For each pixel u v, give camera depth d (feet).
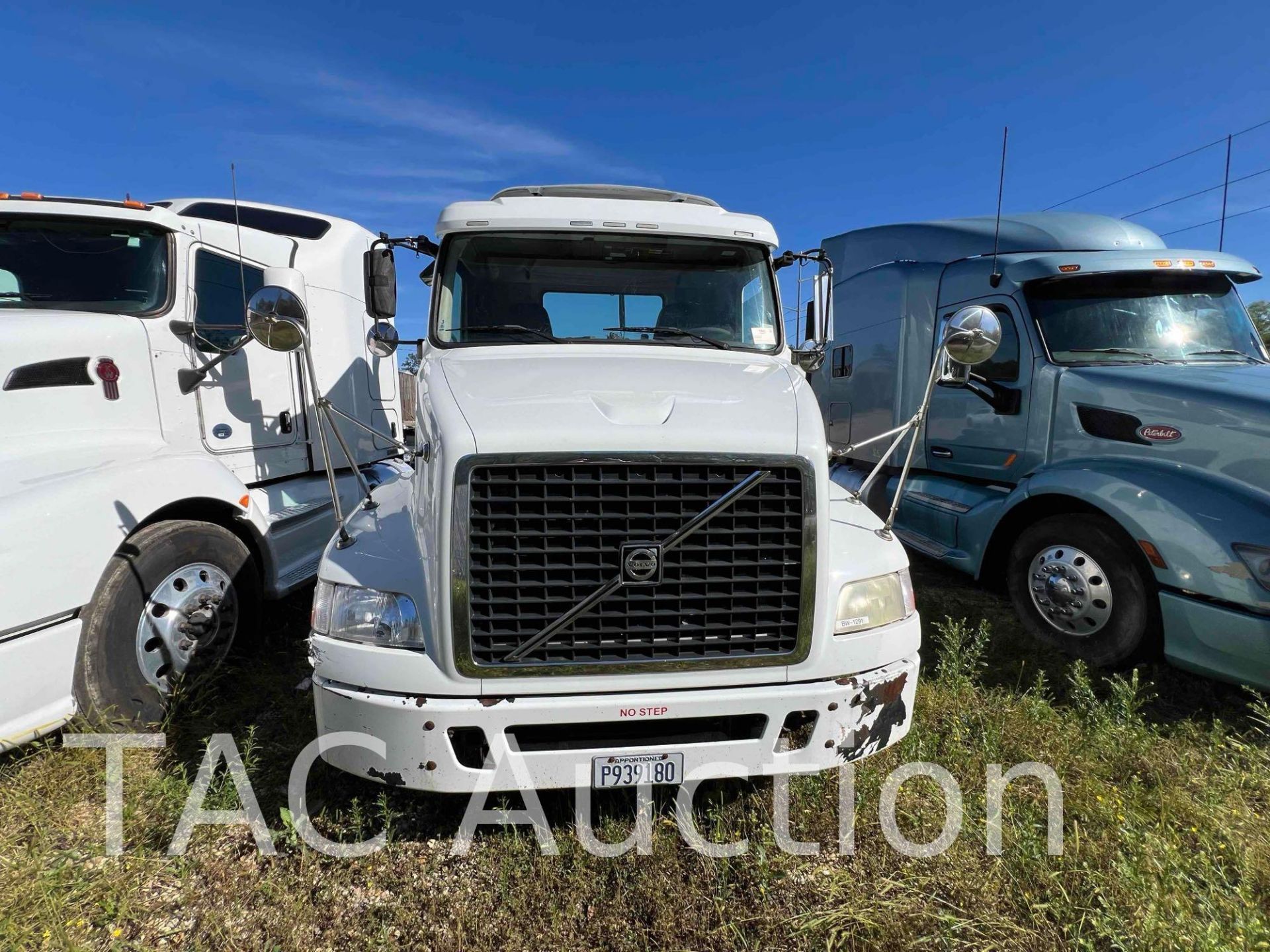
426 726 7.39
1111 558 12.87
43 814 8.47
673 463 7.54
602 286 11.77
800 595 7.84
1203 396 12.22
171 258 13.24
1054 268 15.31
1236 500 11.35
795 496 7.79
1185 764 9.95
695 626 7.74
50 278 12.56
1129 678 12.65
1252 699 12.07
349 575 8.05
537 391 8.59
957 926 7.03
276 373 15.81
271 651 13.38
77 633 9.46
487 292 11.52
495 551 7.40
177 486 11.03
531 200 11.78
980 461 17.07
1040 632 14.17
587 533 7.50
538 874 7.91
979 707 11.23
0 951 6.64
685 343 11.54
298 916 7.32
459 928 7.21
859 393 21.77
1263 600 10.71
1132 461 13.12
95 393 11.49
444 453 7.34
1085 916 6.98
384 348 12.67
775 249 12.29
